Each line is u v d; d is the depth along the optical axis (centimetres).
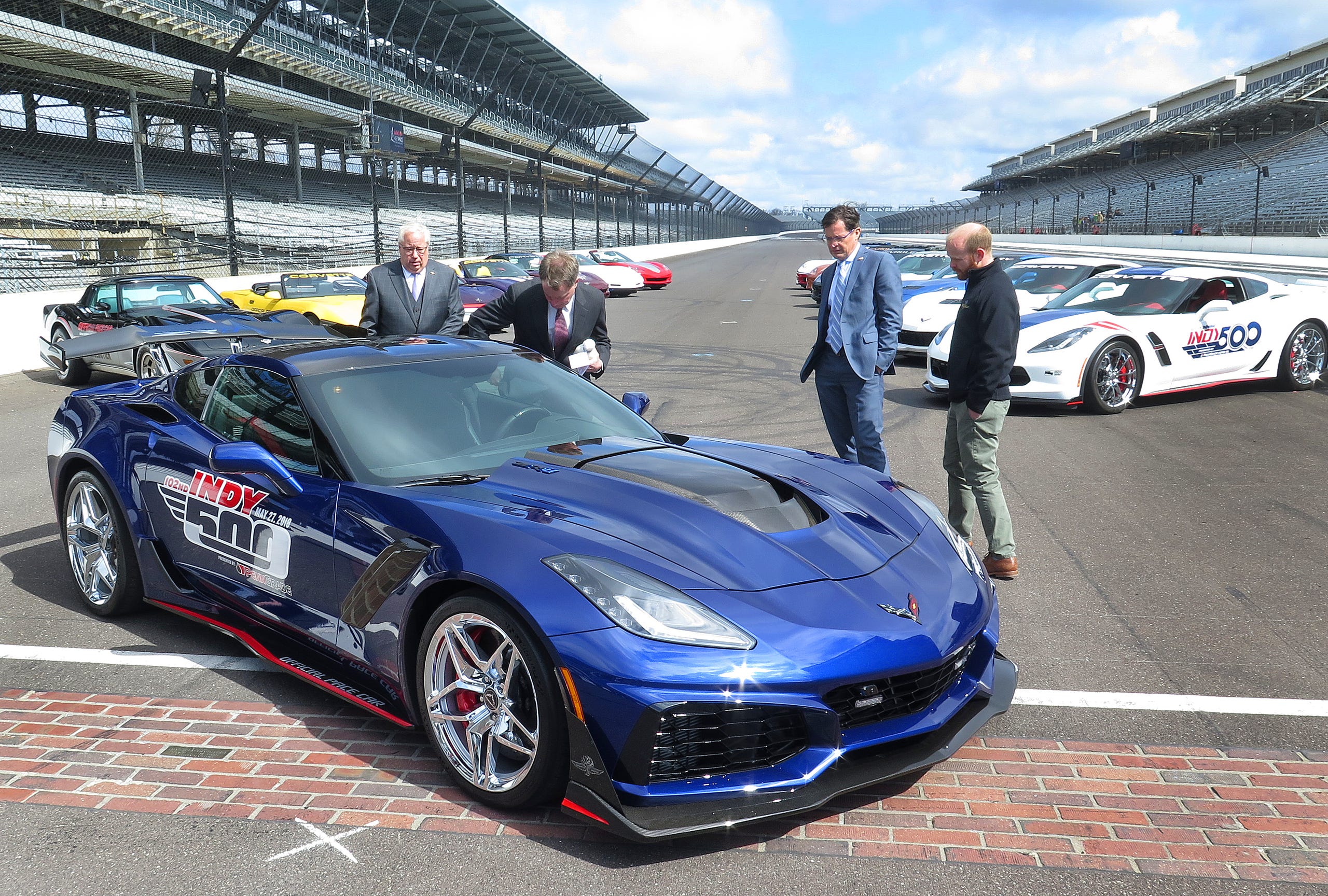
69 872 211
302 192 3962
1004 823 230
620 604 218
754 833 227
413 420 304
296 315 1009
